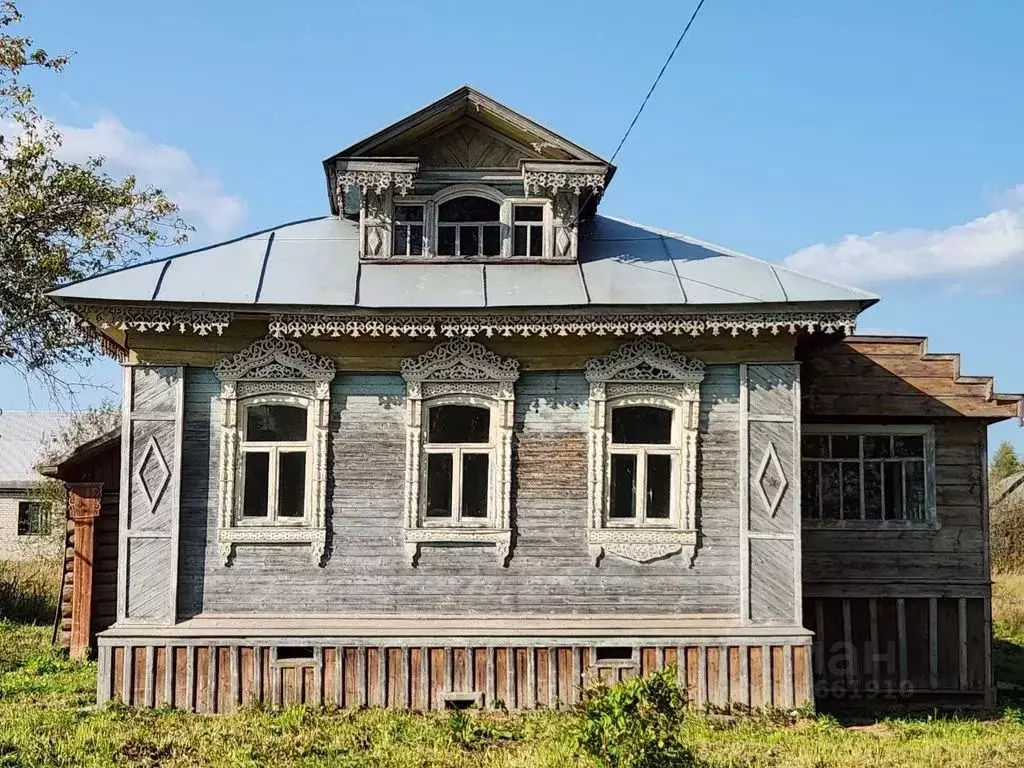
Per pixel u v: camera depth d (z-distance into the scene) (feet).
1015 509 114.11
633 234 48.52
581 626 41.60
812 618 48.37
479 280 43.68
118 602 41.32
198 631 40.75
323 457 42.57
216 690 40.42
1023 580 99.19
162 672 40.50
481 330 40.98
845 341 48.78
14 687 44.65
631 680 30.83
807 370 48.55
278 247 46.16
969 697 48.08
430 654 40.93
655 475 43.45
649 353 43.04
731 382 43.34
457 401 43.14
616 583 42.55
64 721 37.68
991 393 48.42
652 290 42.63
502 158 46.34
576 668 41.01
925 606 48.55
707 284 43.09
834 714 45.16
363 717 39.14
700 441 43.11
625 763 28.81
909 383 48.57
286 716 39.04
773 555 42.39
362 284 43.11
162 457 42.06
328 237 47.62
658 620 41.98
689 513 42.65
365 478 42.86
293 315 41.01
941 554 48.73
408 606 42.22
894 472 49.62
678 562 42.65
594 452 42.83
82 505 53.42
